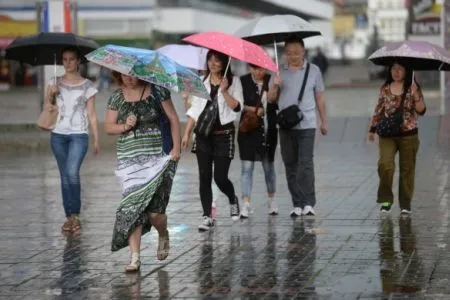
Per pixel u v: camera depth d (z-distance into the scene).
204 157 22.52
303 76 23.98
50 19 50.09
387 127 23.95
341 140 44.06
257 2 171.50
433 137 43.03
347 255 19.39
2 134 46.94
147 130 18.08
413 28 76.19
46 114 22.64
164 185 18.17
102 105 71.25
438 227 22.38
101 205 26.86
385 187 24.41
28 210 26.22
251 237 21.53
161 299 16.22
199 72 24.91
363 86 111.44
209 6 146.38
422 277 17.33
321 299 15.92
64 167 22.69
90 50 22.83
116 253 20.12
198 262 19.06
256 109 23.58
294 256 19.41
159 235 18.58
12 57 23.94
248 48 22.17
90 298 16.41
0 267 18.98
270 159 24.20
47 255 20.09
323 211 24.92
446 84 53.28
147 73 17.30
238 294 16.41
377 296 16.03
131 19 113.69
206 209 22.55
